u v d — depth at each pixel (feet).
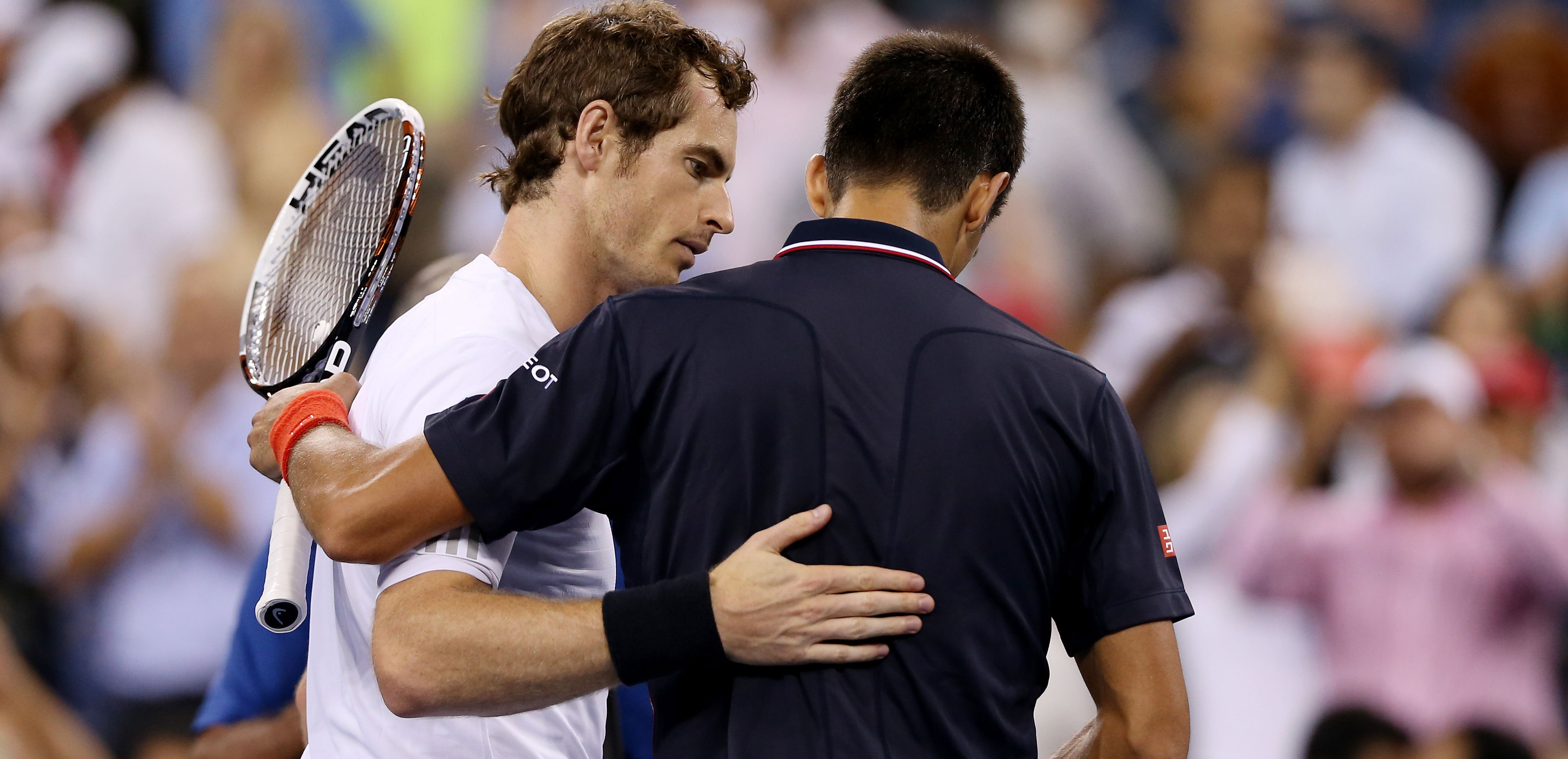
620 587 27.61
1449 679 63.46
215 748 29.81
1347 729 63.00
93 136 75.82
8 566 68.74
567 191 23.56
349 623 22.47
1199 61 75.05
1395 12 76.07
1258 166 73.46
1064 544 19.99
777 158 71.20
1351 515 65.67
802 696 18.94
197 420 70.28
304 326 27.45
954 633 18.97
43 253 73.82
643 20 23.57
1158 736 19.57
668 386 19.31
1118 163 73.41
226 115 76.38
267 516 68.90
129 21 76.89
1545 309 71.77
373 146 27.30
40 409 70.54
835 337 19.42
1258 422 68.03
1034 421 19.52
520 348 21.91
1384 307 72.18
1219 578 66.69
